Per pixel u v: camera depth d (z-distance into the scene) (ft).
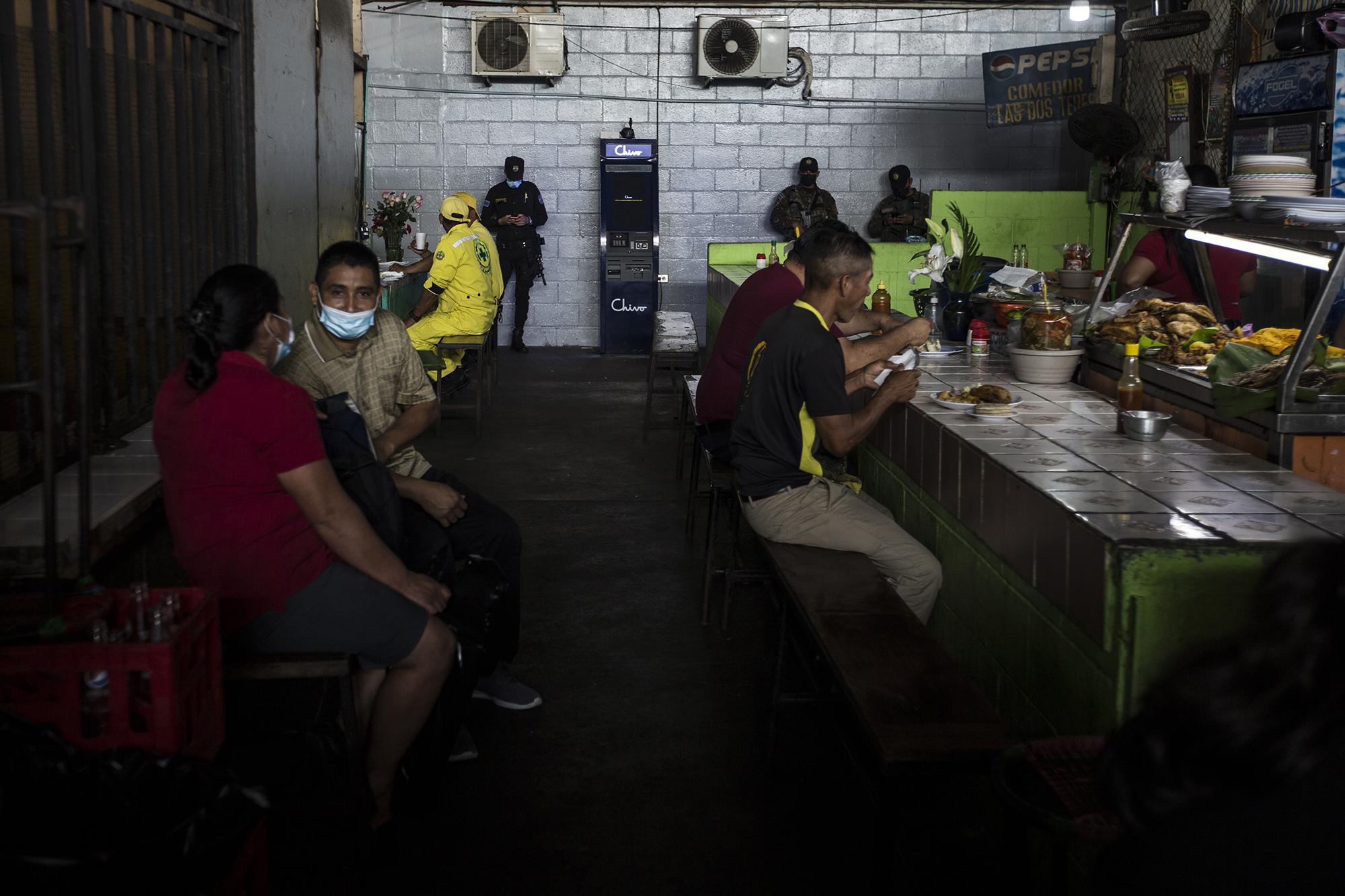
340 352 9.90
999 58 30.40
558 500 18.56
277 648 7.79
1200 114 23.52
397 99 34.94
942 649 8.14
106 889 4.82
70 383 9.54
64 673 6.09
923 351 14.49
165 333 11.05
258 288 7.45
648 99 35.32
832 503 10.57
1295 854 2.66
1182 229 11.28
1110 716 6.78
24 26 8.70
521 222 34.09
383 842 8.30
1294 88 17.48
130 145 10.06
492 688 10.93
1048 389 12.25
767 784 9.57
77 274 6.68
